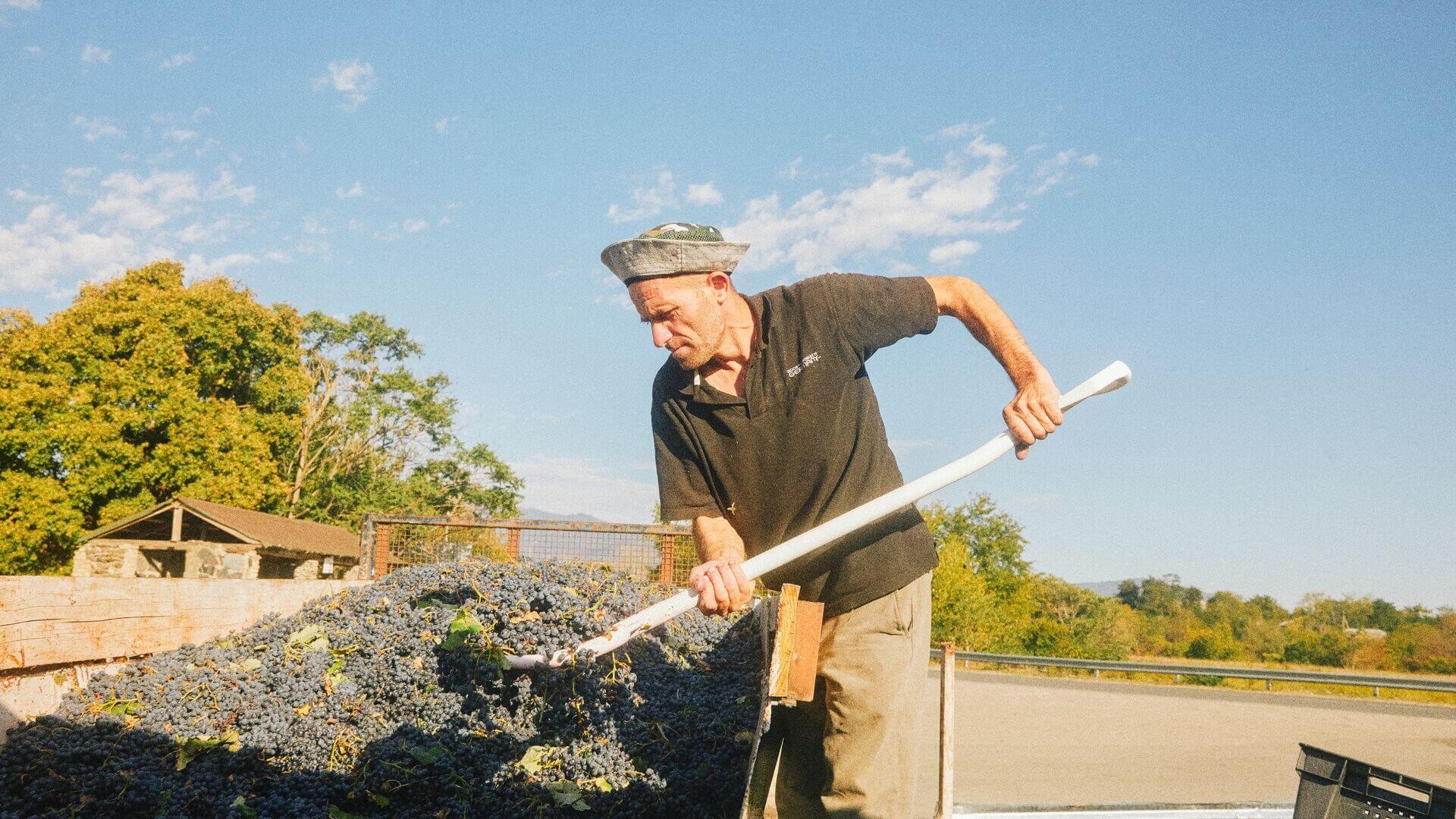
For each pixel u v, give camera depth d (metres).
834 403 2.30
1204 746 17.30
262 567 30.44
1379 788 2.85
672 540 6.26
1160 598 88.62
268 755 3.10
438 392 47.94
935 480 2.04
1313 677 25.17
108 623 3.27
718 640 4.07
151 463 32.25
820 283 2.34
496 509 47.94
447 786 3.05
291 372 38.12
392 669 3.52
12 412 30.56
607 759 3.20
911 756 2.27
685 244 2.14
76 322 33.59
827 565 2.30
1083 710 22.17
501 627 3.65
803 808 2.43
